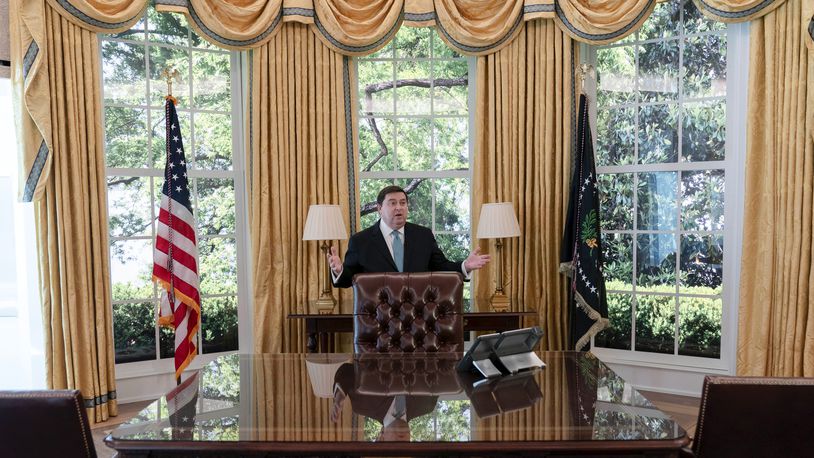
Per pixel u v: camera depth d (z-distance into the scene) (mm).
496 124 4859
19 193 4020
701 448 1805
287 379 2449
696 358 4590
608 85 4953
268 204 4758
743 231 4191
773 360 4074
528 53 4766
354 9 4816
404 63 5223
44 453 1745
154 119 4746
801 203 3922
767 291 4070
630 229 4902
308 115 4828
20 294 4328
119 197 4605
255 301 4746
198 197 4887
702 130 4559
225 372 2588
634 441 1734
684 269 4652
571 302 4664
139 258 4699
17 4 3902
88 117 4160
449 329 3090
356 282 3127
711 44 4504
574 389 2246
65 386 4078
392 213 4012
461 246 5273
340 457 1749
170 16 4789
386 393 2225
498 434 1783
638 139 4840
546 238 4742
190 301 3684
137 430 1866
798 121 3916
